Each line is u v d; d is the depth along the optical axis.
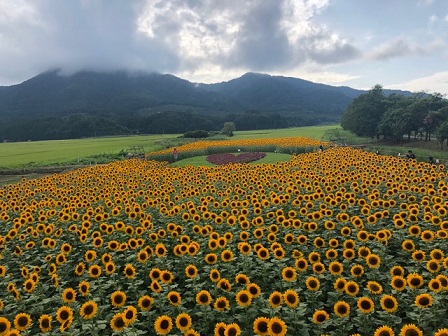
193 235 12.17
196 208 15.03
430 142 74.44
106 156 53.38
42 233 12.89
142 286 9.43
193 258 9.77
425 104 75.75
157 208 15.53
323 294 8.38
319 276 8.21
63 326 6.34
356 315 7.36
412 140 81.44
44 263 10.70
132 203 16.17
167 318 6.32
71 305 7.80
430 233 9.46
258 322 6.04
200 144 53.59
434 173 20.09
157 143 76.56
